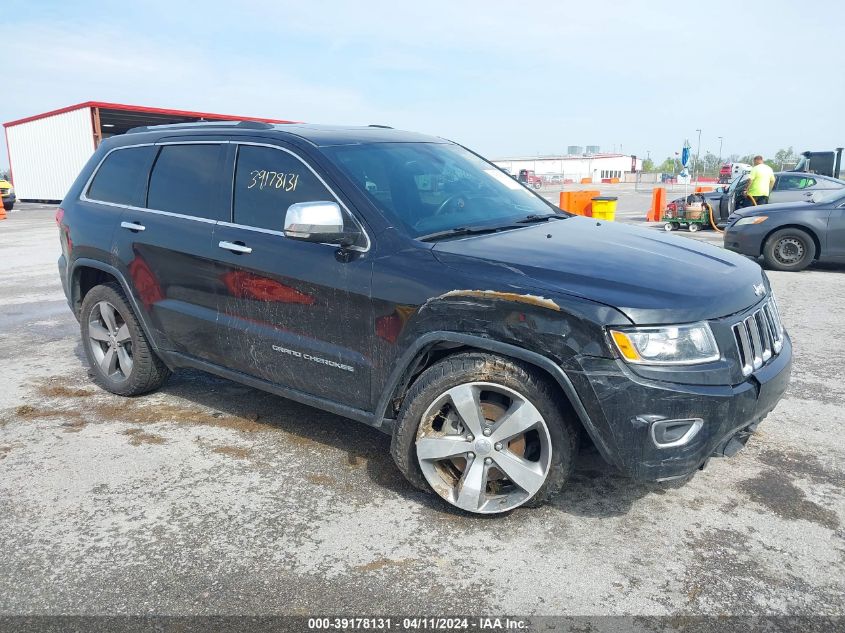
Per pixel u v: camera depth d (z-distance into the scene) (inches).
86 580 106.1
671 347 105.6
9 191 1151.6
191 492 133.4
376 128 172.2
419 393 121.4
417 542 115.0
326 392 138.5
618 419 105.9
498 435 117.0
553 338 107.8
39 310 307.7
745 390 110.2
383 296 123.6
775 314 130.2
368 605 99.3
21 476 141.1
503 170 182.1
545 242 129.4
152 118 1413.6
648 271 116.8
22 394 191.8
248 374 153.4
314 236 125.0
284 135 148.0
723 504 126.0
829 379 194.5
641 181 2997.0
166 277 162.6
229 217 151.0
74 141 1306.6
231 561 110.5
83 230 182.9
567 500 127.7
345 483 136.2
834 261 375.9
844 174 872.9
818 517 121.3
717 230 611.8
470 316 114.1
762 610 97.2
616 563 108.5
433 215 138.1
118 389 185.9
